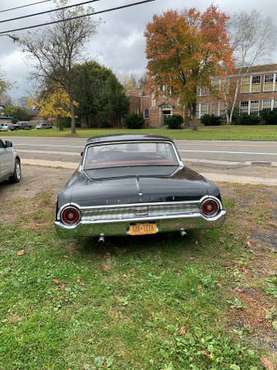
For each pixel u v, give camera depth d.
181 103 36.81
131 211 4.03
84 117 55.22
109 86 53.44
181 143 20.72
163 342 2.72
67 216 4.02
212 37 33.62
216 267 3.99
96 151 5.24
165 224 4.09
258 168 11.02
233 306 3.18
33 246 4.81
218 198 4.18
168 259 4.22
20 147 21.88
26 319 3.07
